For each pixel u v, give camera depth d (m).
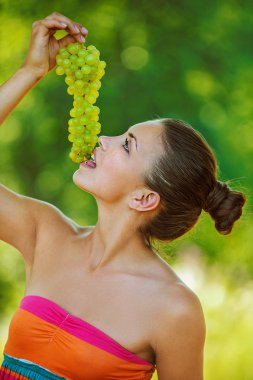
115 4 7.11
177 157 2.25
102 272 2.25
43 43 2.28
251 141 7.23
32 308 2.19
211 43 7.14
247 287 7.21
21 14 6.51
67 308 2.20
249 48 7.15
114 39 7.19
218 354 6.46
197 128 6.95
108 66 7.12
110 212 2.27
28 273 2.35
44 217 2.36
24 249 2.35
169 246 2.52
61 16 2.26
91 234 2.33
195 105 7.05
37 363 2.16
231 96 7.18
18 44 6.66
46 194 7.63
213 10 7.11
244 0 7.13
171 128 2.28
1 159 7.70
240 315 6.98
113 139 2.29
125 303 2.19
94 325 2.17
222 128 7.07
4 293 7.45
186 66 7.06
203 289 7.22
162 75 7.08
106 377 2.15
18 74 2.29
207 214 2.51
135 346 2.17
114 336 2.16
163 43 7.16
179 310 2.18
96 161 2.27
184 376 2.24
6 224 2.32
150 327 2.17
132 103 6.98
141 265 2.27
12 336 2.20
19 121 7.50
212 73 7.14
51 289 2.24
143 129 2.28
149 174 2.24
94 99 2.31
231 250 7.10
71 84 2.30
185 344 2.20
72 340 2.14
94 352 2.13
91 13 6.98
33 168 7.64
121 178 2.24
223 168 6.85
